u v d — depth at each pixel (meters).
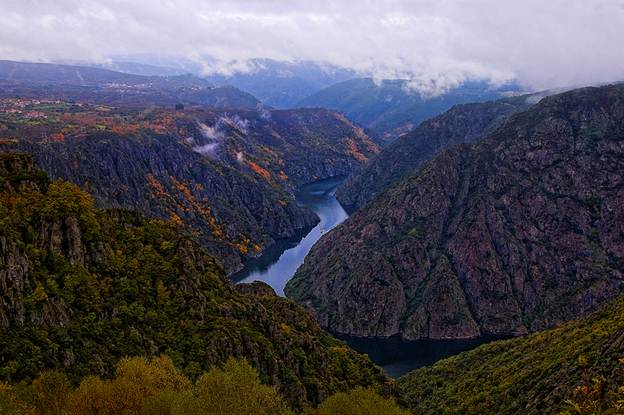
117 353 78.31
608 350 87.94
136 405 59.41
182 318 91.19
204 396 60.09
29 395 59.38
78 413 57.16
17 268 76.25
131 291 89.25
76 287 82.56
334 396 71.94
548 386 93.81
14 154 93.56
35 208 85.69
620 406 70.62
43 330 73.69
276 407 64.44
